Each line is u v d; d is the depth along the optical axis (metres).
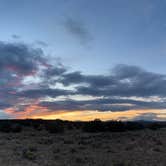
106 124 45.97
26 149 25.38
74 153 24.45
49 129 45.50
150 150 26.02
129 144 28.50
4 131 44.44
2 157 21.89
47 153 24.17
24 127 47.34
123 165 20.17
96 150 26.02
